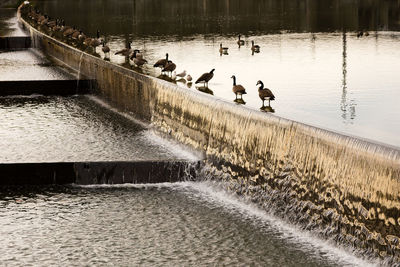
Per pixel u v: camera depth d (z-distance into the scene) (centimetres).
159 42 4134
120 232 1703
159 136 2477
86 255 1582
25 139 2386
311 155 1664
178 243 1636
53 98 3183
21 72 3612
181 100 2359
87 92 3297
